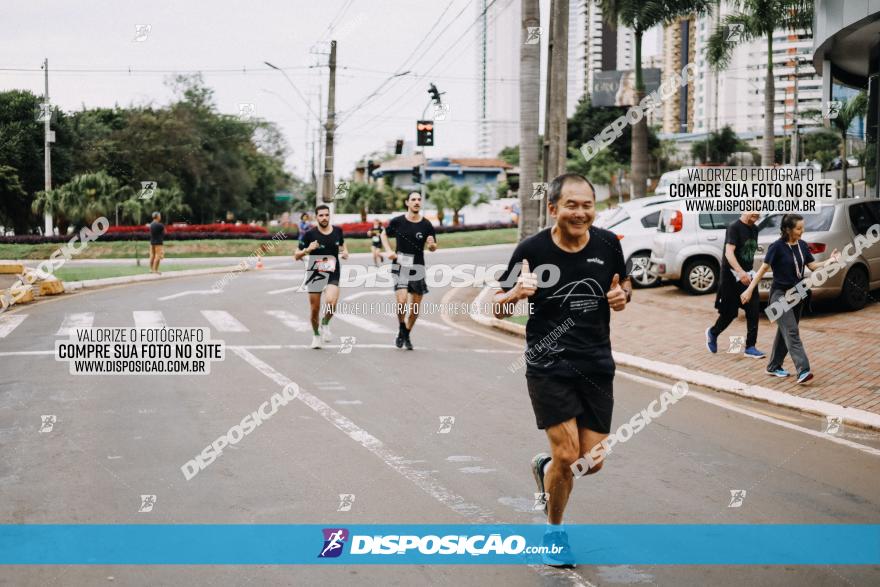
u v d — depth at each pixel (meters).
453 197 53.44
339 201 59.66
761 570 4.30
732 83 84.12
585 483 5.77
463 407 8.09
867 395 8.38
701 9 33.97
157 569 4.28
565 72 15.22
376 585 4.09
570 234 4.17
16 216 49.78
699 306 15.20
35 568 4.29
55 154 48.81
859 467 6.18
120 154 54.03
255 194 78.06
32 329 13.63
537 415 4.35
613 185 67.75
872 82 19.58
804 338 11.56
